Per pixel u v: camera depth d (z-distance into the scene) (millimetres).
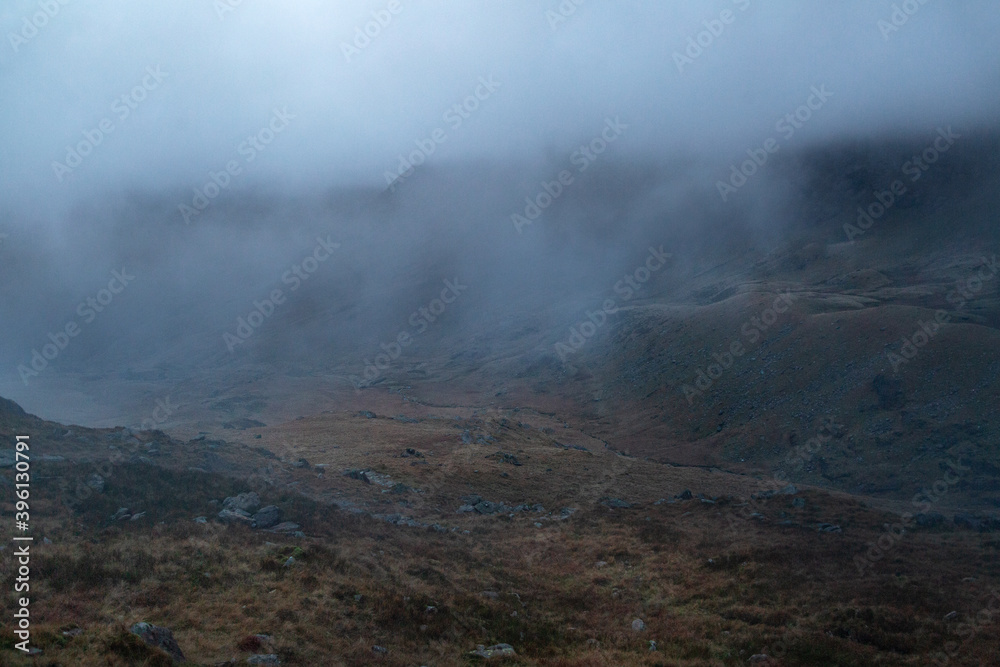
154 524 29984
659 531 42031
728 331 161375
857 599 28188
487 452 74812
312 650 19766
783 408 118625
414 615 24359
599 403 162625
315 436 80500
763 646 24250
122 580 22766
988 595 28469
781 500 52344
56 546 25047
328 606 23391
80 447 41312
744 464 105500
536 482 61406
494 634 24375
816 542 37812
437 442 79875
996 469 80250
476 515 47312
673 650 24016
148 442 46406
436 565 32250
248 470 46469
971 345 108438
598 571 34750
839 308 160250
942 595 28484
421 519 43719
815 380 121812
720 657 23484
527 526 45250
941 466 84562
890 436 96562
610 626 26938
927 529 42531
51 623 18188
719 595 30078
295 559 27469
